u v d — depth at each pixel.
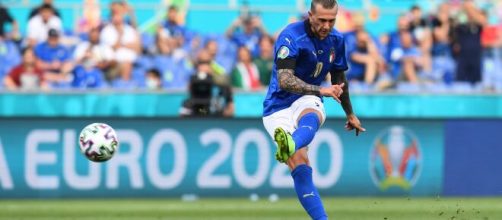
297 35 19.59
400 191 43.09
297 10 59.00
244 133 41.94
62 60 53.53
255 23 56.25
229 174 41.91
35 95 51.66
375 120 42.62
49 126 40.62
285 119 20.31
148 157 41.28
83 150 20.98
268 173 42.16
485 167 43.88
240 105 52.91
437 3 60.25
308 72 20.20
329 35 20.08
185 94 52.31
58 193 40.84
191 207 36.53
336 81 21.34
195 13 57.28
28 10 55.53
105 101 52.22
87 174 40.94
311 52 19.73
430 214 33.81
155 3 57.09
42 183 40.69
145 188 41.31
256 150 42.00
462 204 39.03
